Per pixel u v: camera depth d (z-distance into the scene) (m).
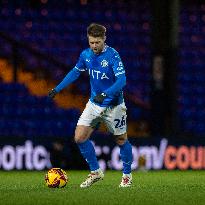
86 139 30.31
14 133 59.59
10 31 68.00
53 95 31.00
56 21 70.06
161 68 55.00
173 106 55.16
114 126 30.34
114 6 72.94
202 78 68.19
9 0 70.31
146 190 29.53
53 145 49.31
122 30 70.81
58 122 60.91
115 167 50.66
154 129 55.28
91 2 72.75
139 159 50.91
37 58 65.88
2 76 63.44
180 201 24.77
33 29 68.81
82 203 23.59
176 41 55.34
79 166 50.00
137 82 66.19
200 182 37.75
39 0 71.00
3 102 61.31
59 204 23.30
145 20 72.19
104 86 29.91
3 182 36.88
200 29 72.94
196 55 70.19
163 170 51.59
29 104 61.72
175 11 55.16
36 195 26.47
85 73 64.06
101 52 29.53
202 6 74.69
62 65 60.69
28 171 48.22
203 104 66.00
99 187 31.27
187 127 63.97
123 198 25.55
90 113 30.02
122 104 30.22
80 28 70.12
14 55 59.69
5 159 47.84
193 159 52.62
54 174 30.34
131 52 68.69
